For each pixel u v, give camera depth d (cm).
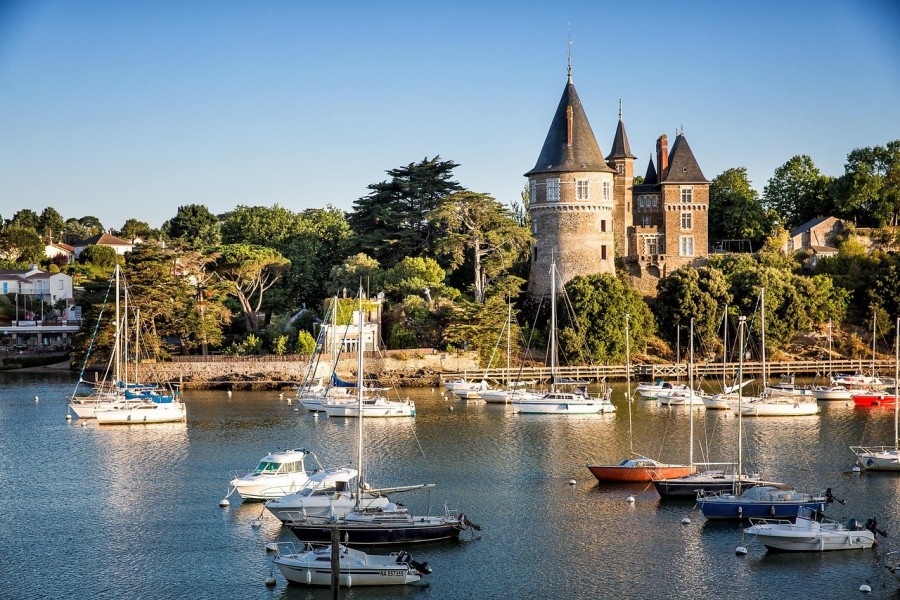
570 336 12606
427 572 4769
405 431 8688
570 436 8394
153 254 12375
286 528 5622
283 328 13025
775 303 13112
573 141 14212
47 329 14912
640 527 5594
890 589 4659
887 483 6544
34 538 5491
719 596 4616
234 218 16862
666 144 15888
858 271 14662
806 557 5091
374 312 12744
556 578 4841
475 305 12625
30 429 8806
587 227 14100
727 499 5681
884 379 11700
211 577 4891
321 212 18475
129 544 5378
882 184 16612
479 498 6234
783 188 17888
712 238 17175
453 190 15075
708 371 12744
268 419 9412
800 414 9594
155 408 9194
